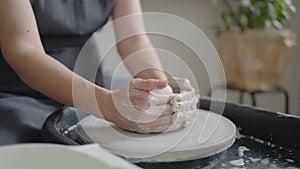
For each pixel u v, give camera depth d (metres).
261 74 1.46
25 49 0.57
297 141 0.53
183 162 0.45
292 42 1.49
